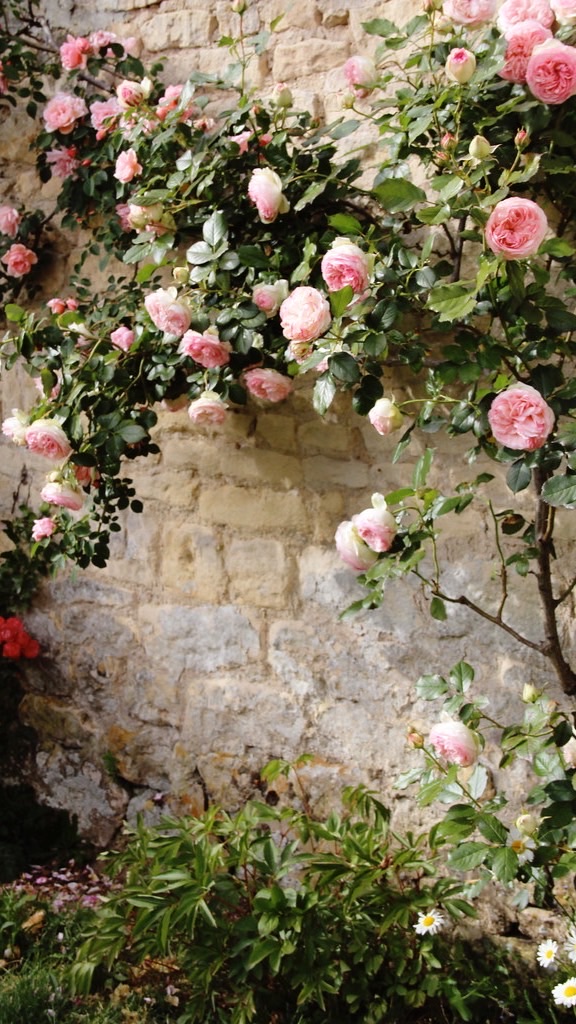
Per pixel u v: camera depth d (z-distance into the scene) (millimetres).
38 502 4102
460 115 2662
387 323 2594
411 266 2646
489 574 3057
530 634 3004
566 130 2627
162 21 3582
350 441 3268
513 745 2574
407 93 2863
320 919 2811
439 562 3135
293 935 2771
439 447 3104
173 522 3676
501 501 3025
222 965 2939
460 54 2500
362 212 3066
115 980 3100
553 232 2814
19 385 4109
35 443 3016
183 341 2951
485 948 3070
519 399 2346
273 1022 2865
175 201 3158
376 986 2887
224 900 2895
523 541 2938
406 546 2650
